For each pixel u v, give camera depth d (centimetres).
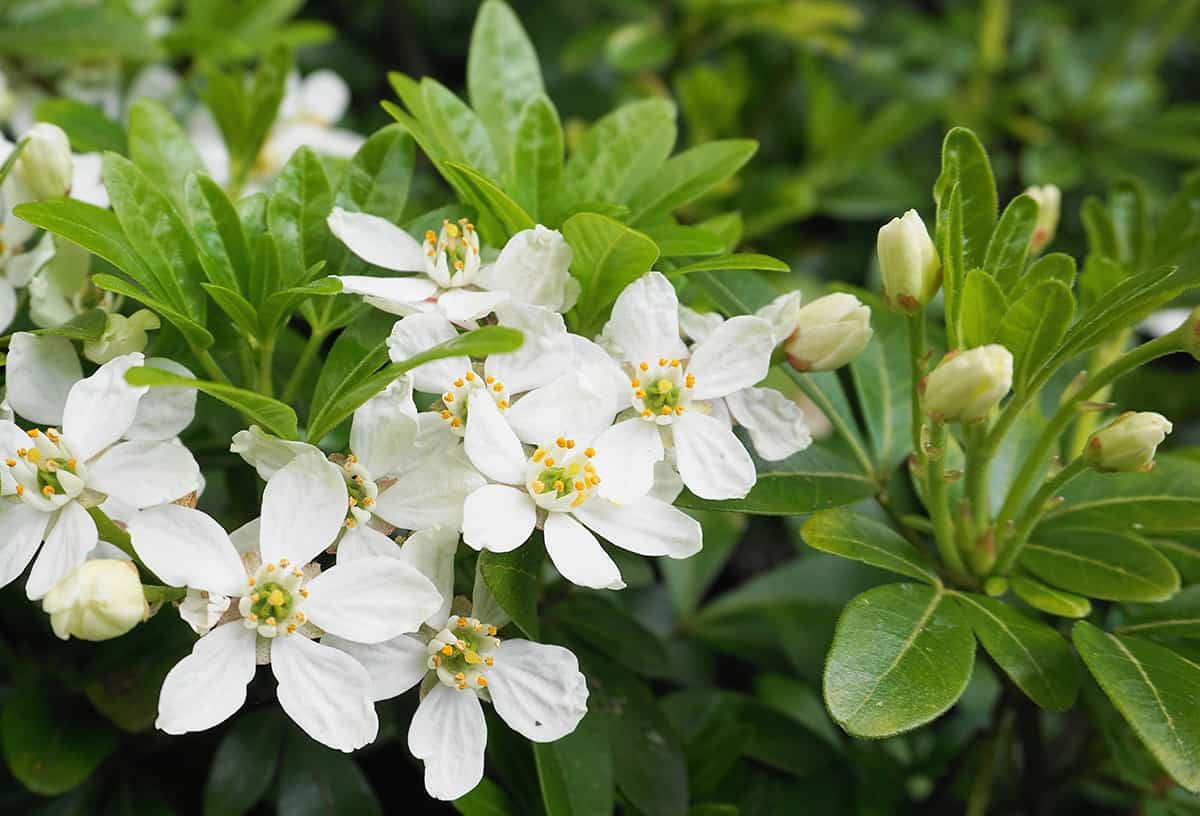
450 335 29
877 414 33
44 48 37
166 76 39
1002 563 31
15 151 30
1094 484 32
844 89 53
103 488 29
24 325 31
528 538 29
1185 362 45
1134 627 31
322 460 28
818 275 47
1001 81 51
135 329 30
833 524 30
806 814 34
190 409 29
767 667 37
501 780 31
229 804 32
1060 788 35
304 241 31
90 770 32
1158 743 28
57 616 28
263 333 30
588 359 29
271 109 35
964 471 32
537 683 29
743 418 30
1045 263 31
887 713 28
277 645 28
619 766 31
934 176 49
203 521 28
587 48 44
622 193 33
